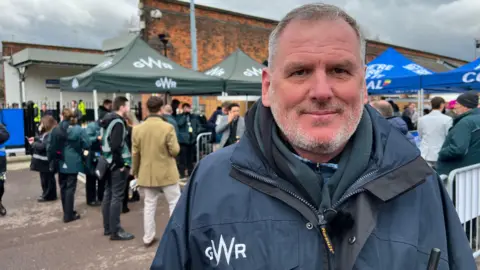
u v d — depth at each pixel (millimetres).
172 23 11969
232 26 13594
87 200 5969
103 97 20359
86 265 3691
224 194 1088
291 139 1051
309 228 1003
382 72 7512
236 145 1207
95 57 19734
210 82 6895
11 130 10633
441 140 5172
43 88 19219
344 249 971
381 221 1017
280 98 1055
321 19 1012
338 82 1013
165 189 4133
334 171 1124
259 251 1002
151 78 5988
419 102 7387
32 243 4293
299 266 968
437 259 967
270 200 1052
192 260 1107
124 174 4402
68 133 4996
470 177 3141
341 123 1021
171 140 4012
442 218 1078
